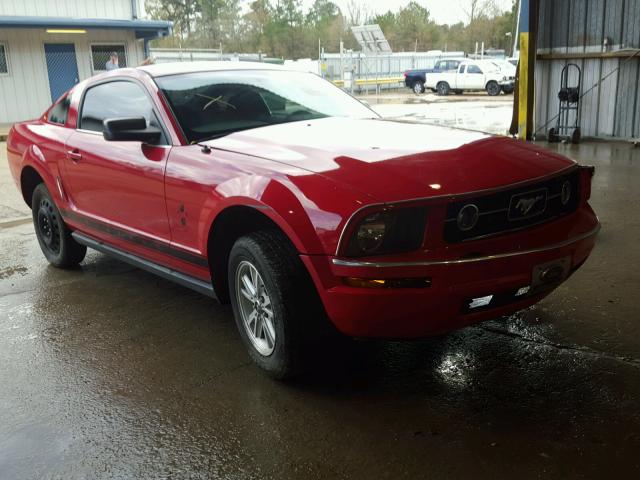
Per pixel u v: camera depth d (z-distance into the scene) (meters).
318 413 2.94
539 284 2.87
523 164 3.00
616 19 10.65
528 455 2.53
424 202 2.63
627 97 10.78
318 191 2.80
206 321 4.16
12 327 4.20
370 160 2.97
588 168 3.28
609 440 2.59
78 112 4.77
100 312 4.40
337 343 3.63
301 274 2.96
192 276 3.75
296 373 3.12
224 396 3.15
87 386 3.34
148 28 21.78
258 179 3.04
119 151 4.07
